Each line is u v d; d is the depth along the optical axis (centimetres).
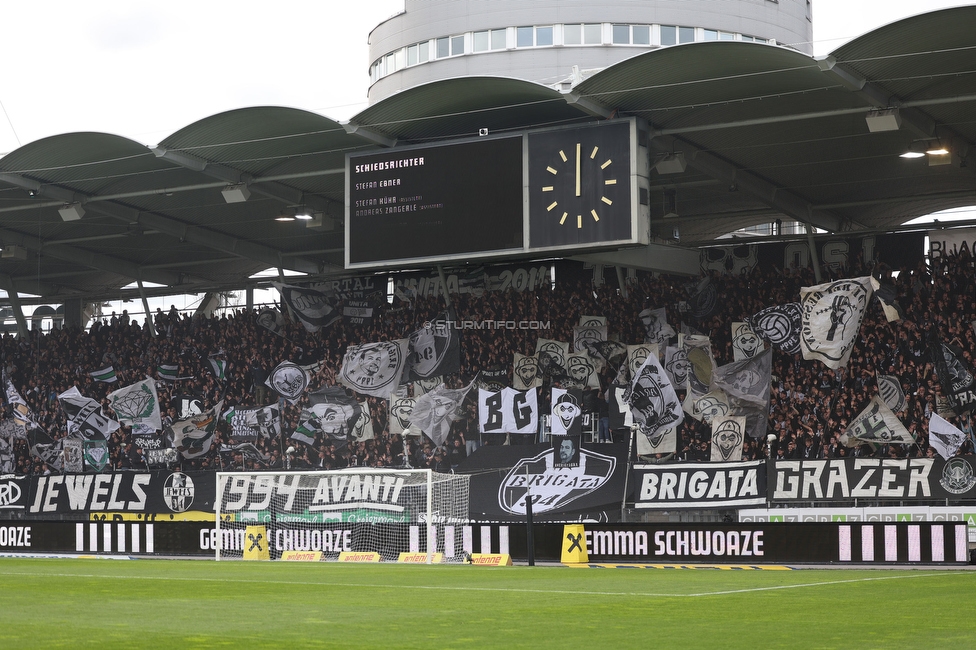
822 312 3017
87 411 3953
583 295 3475
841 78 2416
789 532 2258
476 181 2934
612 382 3266
